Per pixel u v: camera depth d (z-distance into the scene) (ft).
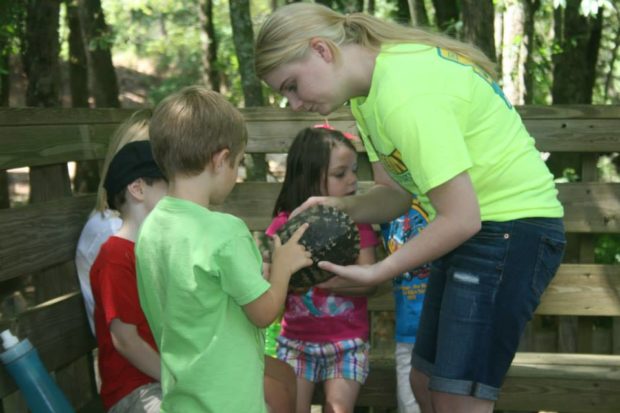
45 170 11.28
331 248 8.82
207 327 8.02
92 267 10.11
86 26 39.81
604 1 21.65
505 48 30.37
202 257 7.89
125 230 10.17
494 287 8.29
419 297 11.41
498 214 8.29
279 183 13.34
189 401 8.16
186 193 8.31
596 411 12.36
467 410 8.54
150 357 9.68
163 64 88.89
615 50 40.34
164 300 8.27
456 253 8.52
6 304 10.52
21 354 9.44
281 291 8.40
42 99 31.32
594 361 12.57
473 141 8.11
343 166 11.34
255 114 13.25
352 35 8.27
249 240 8.13
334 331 11.35
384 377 12.57
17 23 32.83
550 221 8.41
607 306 13.05
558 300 13.11
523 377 12.39
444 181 7.61
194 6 80.38
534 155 8.57
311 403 12.06
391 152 8.39
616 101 49.24
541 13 41.57
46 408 9.42
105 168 10.89
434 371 8.57
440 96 7.76
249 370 8.17
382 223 10.99
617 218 12.94
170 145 8.20
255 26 62.08
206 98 8.32
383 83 7.88
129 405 9.70
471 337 8.36
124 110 12.90
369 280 8.31
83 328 11.71
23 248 10.32
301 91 8.25
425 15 30.48
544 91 40.57
